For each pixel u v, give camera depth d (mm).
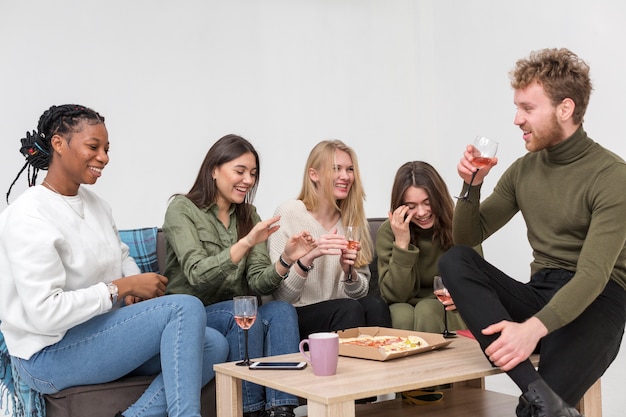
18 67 4398
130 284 2117
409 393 2248
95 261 2152
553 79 2043
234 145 2635
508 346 1774
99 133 2156
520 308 2102
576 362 1900
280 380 1814
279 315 2461
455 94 5609
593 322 1955
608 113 4598
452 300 2168
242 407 2131
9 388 2260
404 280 2816
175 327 2023
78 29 4590
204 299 2605
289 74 5363
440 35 5719
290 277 2654
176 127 4918
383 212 5734
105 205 2365
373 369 1901
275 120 5297
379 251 2955
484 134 5379
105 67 4672
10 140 4371
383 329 2350
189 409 1978
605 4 4570
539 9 4965
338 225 2975
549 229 2170
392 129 5793
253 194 2752
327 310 2656
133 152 4766
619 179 1973
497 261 5273
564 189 2105
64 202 2145
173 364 2004
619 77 4516
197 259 2445
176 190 4910
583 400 2137
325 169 2883
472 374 1833
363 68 5676
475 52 5426
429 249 2926
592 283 1855
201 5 5027
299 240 2562
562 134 2086
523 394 1806
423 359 2012
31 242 1964
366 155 5676
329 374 1852
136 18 4789
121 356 2057
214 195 2652
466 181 2262
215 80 5066
